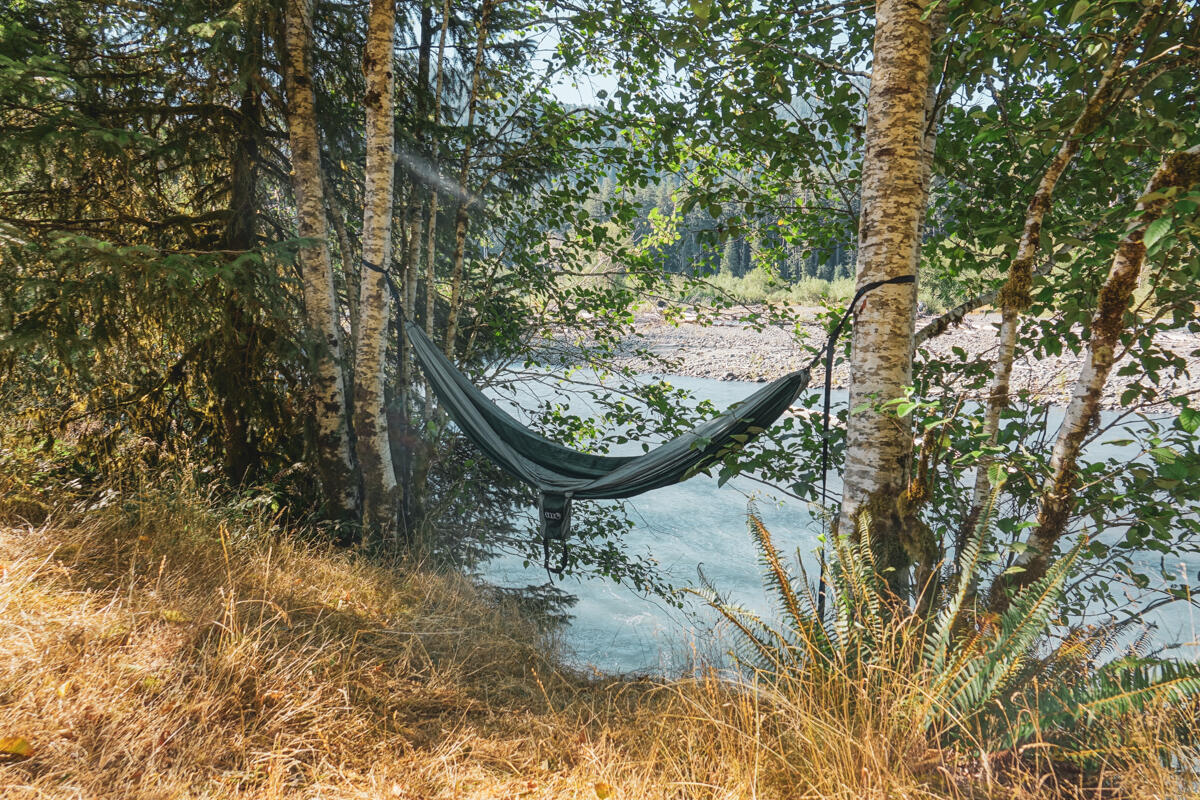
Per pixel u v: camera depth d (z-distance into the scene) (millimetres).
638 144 5770
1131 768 1854
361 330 4508
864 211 2812
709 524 8984
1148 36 2691
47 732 1836
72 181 3902
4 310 3062
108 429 4359
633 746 2496
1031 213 2775
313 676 2520
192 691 2229
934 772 1984
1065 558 2297
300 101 4328
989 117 3709
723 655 3113
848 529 2785
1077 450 2758
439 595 4117
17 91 2980
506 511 6453
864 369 2781
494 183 5957
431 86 5633
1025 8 2760
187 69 4270
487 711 2795
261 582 3217
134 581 2760
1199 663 1958
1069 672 2361
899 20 2686
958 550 3096
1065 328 3426
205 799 1810
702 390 15555
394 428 5430
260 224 4855
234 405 4484
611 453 9703
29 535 2797
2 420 3959
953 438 3398
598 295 5984
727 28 4234
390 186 4441
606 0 5129
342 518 4645
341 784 2057
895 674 2221
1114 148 2863
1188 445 2764
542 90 5867
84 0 3844
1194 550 2984
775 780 2078
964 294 4664
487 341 6484
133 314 3666
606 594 7051
